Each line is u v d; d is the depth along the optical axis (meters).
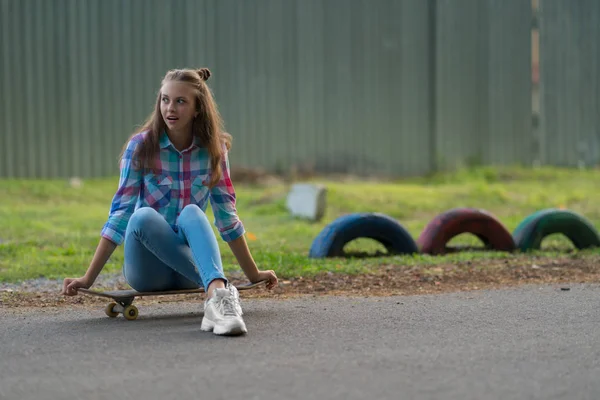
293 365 4.98
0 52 20.25
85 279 6.21
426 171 22.27
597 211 16.45
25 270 9.30
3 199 17.53
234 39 21.34
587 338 5.86
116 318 6.64
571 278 9.03
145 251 6.21
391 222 10.48
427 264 9.80
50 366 5.00
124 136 20.78
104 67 20.67
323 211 14.99
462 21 22.34
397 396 4.39
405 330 6.10
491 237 11.02
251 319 6.53
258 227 13.84
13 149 20.36
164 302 7.54
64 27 20.48
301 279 8.77
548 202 17.78
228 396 4.36
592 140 23.28
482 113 22.55
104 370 4.89
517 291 8.15
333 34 21.81
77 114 20.61
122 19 20.72
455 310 6.99
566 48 23.02
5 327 6.25
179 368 4.91
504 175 21.56
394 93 22.09
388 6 22.02
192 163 6.46
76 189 18.94
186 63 21.09
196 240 6.07
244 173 21.09
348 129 21.92
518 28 22.67
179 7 21.00
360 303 7.39
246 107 21.48
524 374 4.85
